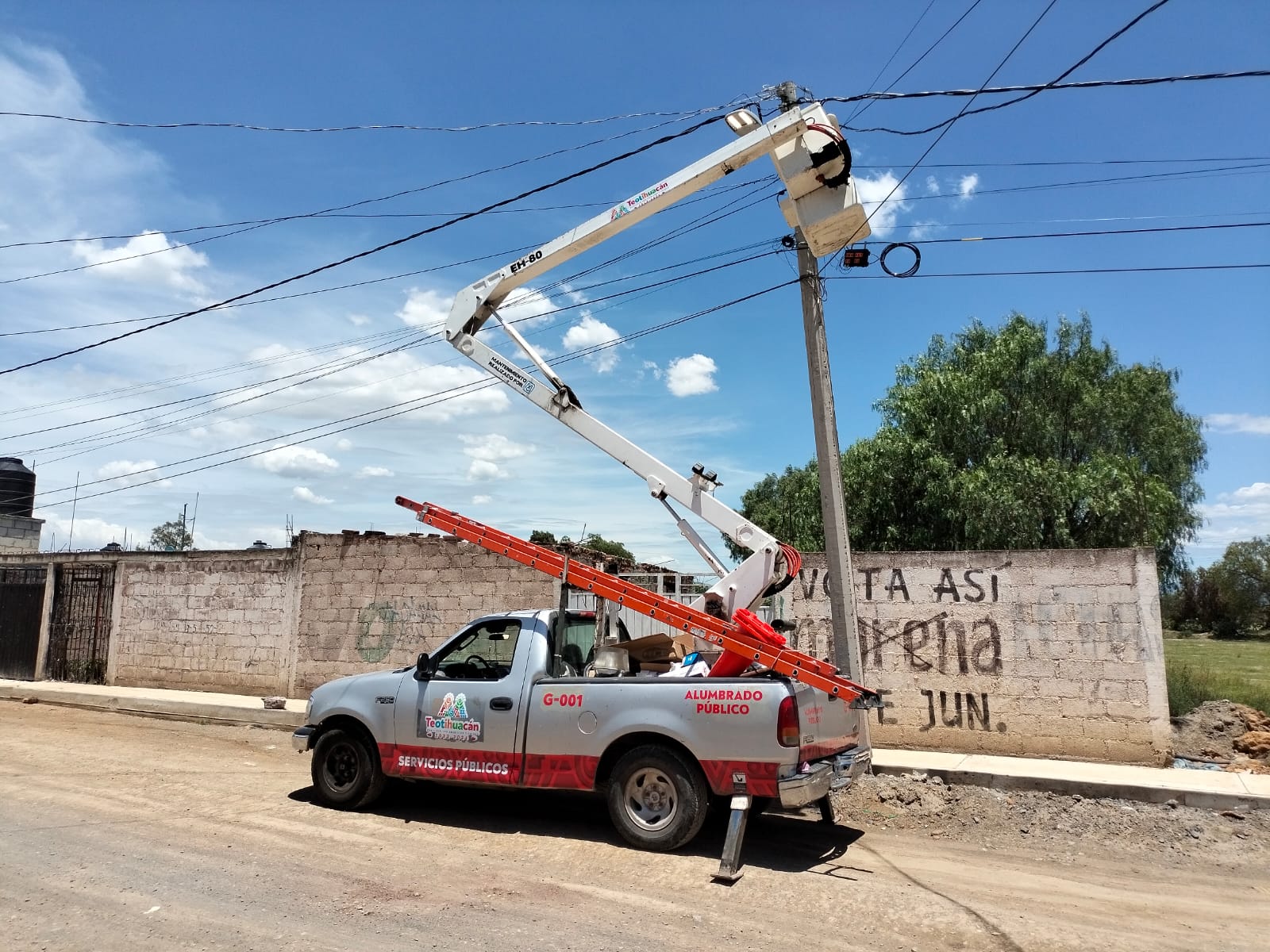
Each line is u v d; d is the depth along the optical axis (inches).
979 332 863.1
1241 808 312.8
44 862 237.3
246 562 639.1
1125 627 394.6
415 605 573.0
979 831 304.2
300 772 389.4
